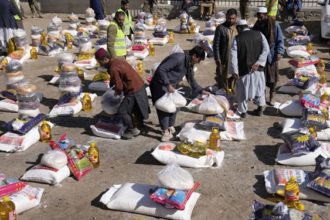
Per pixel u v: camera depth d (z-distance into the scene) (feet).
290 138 22.76
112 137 25.71
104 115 26.71
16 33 42.88
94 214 19.03
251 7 60.29
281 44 28.48
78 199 20.13
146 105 24.90
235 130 25.76
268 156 23.62
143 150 24.40
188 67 24.49
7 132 25.38
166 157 22.43
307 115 25.53
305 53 40.19
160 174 18.61
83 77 36.09
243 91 27.27
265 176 20.99
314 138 23.17
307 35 45.88
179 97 24.43
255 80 26.96
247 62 26.48
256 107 29.91
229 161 23.13
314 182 19.47
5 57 41.52
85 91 33.58
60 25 50.08
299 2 57.26
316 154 22.18
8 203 18.04
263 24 28.25
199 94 28.22
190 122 26.02
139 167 22.70
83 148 23.13
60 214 19.13
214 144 23.30
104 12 60.13
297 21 47.21
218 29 29.17
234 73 26.73
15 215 18.30
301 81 31.89
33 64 41.39
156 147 23.44
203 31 51.98
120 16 31.63
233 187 20.83
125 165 22.93
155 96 24.93
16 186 19.74
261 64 26.61
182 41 49.55
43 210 19.43
